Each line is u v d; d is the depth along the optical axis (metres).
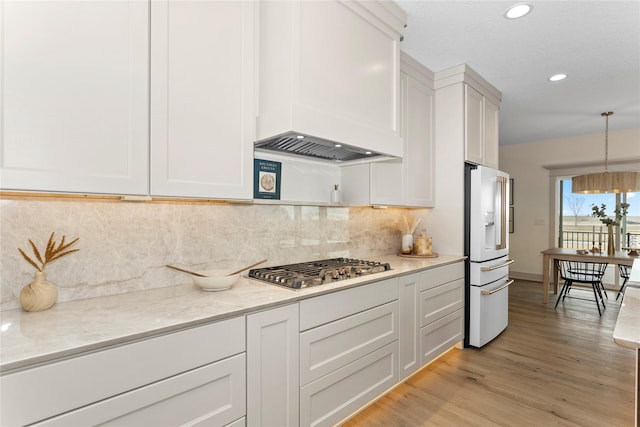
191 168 1.42
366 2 1.97
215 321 1.28
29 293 1.26
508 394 2.28
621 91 3.59
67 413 0.96
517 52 2.75
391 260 2.82
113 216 1.55
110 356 1.03
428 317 2.55
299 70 1.62
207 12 1.49
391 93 2.19
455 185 3.04
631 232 5.46
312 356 1.67
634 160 5.09
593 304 4.55
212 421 1.28
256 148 2.06
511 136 5.67
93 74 1.17
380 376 2.10
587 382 2.43
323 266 2.25
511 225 6.36
